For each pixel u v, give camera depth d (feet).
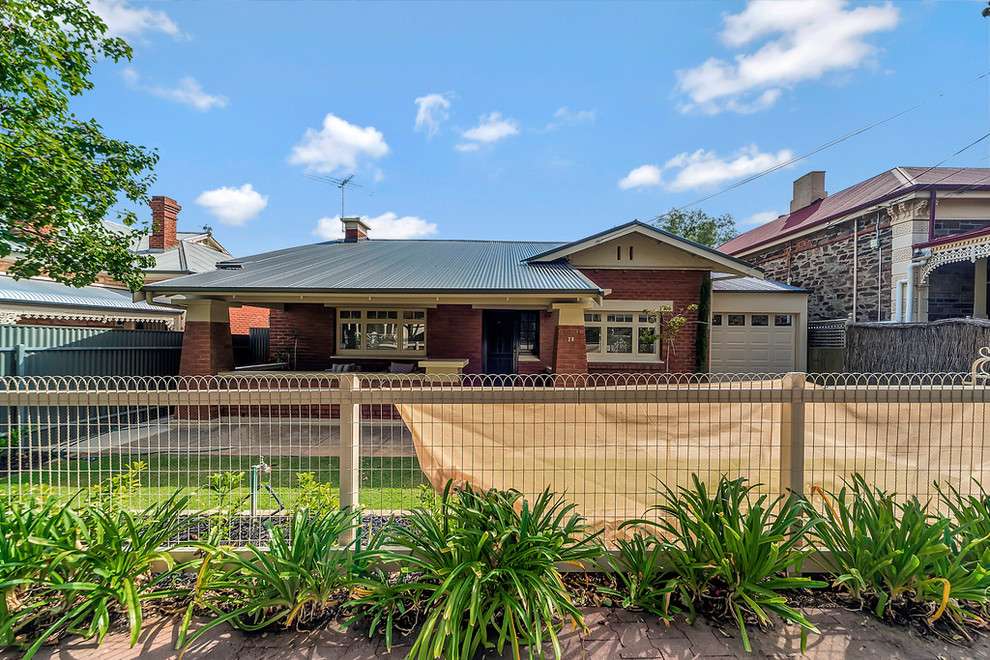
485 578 7.04
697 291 36.32
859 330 35.32
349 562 7.86
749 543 7.73
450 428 10.03
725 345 41.27
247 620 7.70
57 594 7.82
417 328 37.86
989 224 35.42
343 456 9.65
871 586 8.08
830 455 10.14
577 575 9.07
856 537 8.23
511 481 10.04
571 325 27.12
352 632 7.47
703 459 10.14
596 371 36.17
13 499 10.44
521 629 7.09
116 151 21.16
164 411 29.96
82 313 35.73
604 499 10.05
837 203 47.01
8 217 18.44
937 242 33.55
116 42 20.68
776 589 8.31
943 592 7.28
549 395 9.57
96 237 21.43
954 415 10.27
